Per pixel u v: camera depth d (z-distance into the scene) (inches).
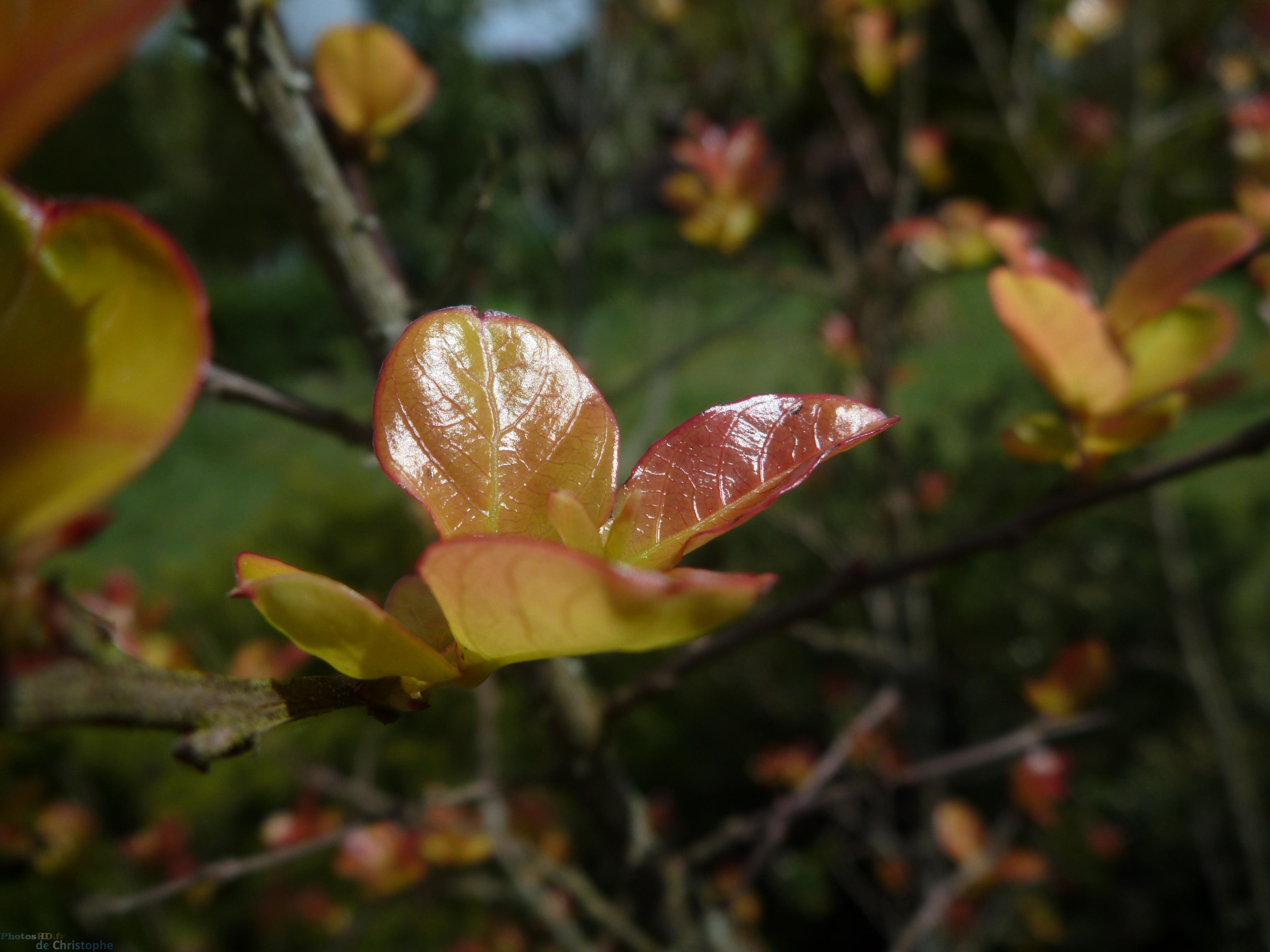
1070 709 11.9
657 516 3.6
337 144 7.6
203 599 36.6
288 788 29.2
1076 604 31.3
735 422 3.7
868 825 23.6
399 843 13.8
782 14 24.4
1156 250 5.9
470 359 3.7
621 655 36.5
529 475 3.6
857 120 19.7
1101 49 22.9
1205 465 5.9
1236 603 32.4
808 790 14.6
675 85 27.5
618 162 31.8
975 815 17.5
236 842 28.5
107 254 2.2
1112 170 21.3
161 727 2.8
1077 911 28.1
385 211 90.8
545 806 18.5
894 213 19.0
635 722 35.9
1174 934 26.8
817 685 32.6
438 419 3.6
